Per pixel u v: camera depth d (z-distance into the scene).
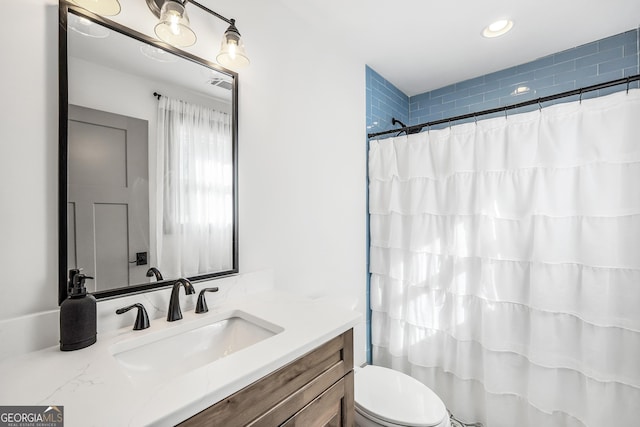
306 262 1.57
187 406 0.53
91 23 0.84
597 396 1.27
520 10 1.51
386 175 1.96
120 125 0.90
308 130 1.58
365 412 1.21
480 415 1.63
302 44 1.54
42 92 0.76
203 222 1.10
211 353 0.95
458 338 1.65
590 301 1.28
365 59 1.99
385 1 1.43
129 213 0.92
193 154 1.07
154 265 0.97
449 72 2.19
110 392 0.56
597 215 1.27
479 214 1.56
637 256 1.21
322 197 1.67
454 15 1.55
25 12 0.73
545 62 1.98
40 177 0.75
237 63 1.07
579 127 1.33
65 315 0.72
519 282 1.48
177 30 0.85
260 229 1.32
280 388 0.72
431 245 1.76
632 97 1.22
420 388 1.35
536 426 1.41
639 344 1.21
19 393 0.55
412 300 1.83
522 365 1.48
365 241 2.05
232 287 1.17
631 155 1.22
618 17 1.57
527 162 1.44
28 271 0.74
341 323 0.92
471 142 1.62
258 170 1.31
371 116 2.12
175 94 1.02
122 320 0.88
